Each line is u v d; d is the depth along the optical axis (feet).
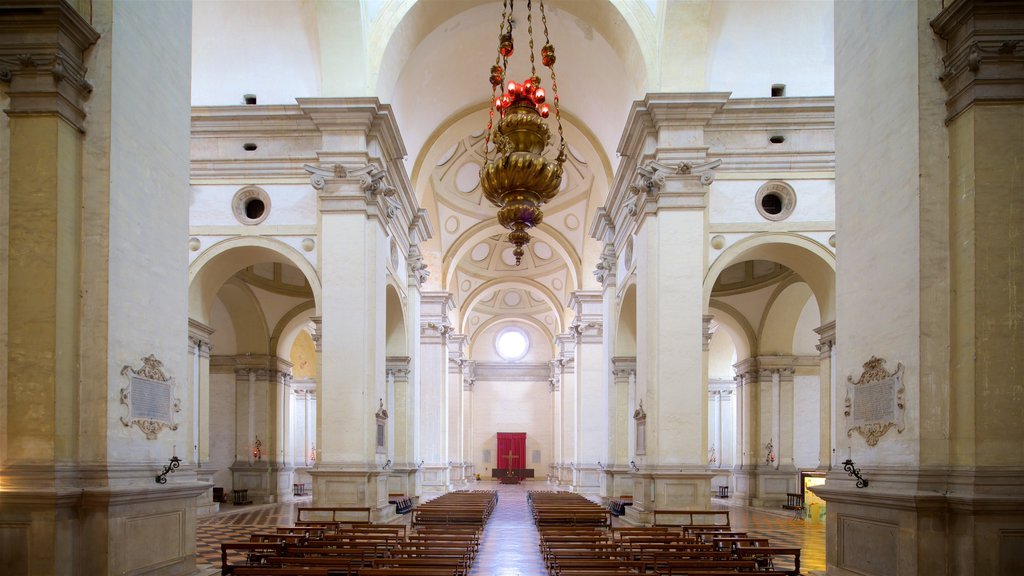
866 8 23.24
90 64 21.39
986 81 19.04
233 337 71.36
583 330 92.48
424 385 95.91
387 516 48.70
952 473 18.85
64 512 19.24
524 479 133.18
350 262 48.32
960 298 19.38
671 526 40.75
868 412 22.39
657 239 47.57
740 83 50.52
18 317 19.94
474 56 62.44
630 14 50.96
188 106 26.27
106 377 20.56
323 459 46.65
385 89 51.83
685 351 46.37
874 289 22.33
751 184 48.44
